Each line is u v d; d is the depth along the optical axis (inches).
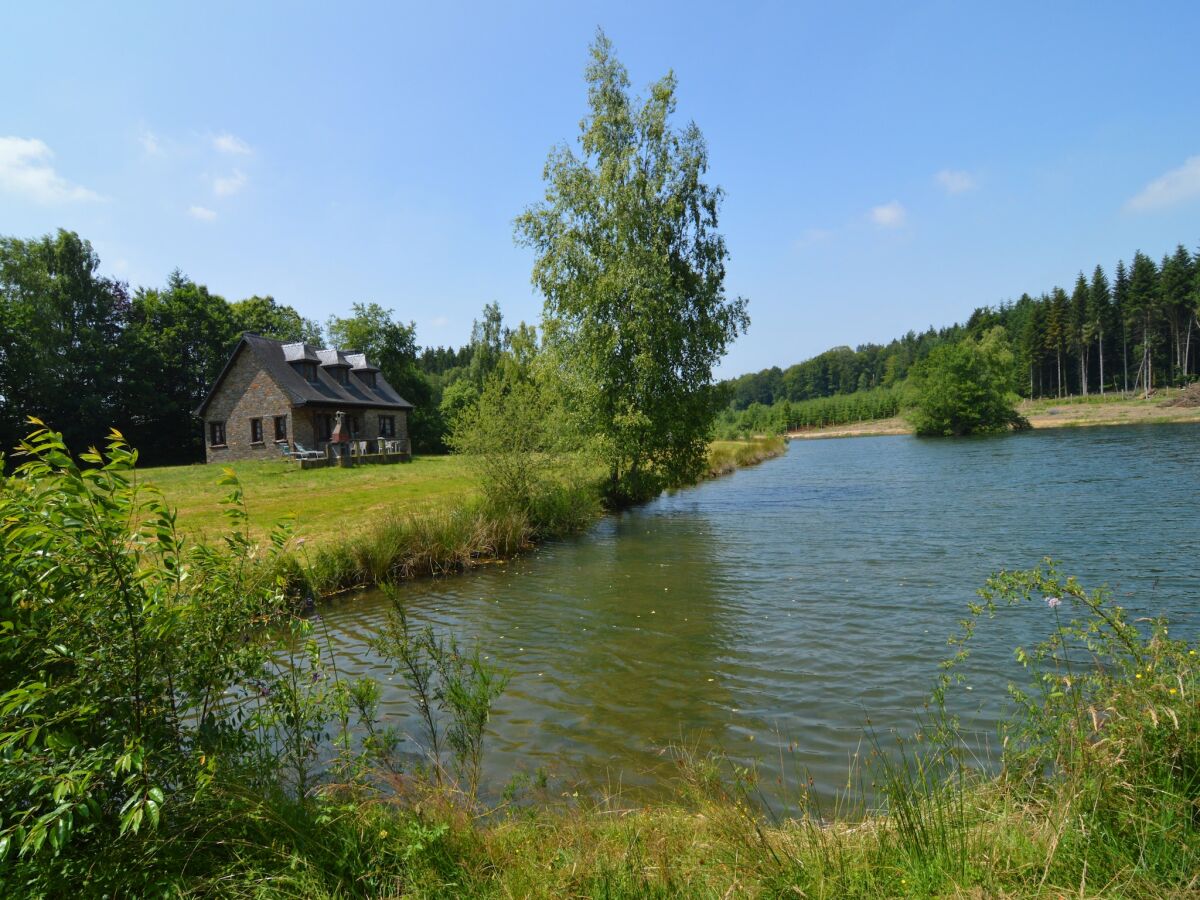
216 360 1985.7
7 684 130.7
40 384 1640.0
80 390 1726.1
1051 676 166.2
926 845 126.6
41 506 127.6
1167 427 2347.4
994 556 526.3
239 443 1530.5
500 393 720.3
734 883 118.8
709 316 948.6
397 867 135.4
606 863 130.3
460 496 718.5
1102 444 1716.3
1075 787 129.7
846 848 132.7
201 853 132.1
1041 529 627.5
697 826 151.1
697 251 955.3
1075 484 951.6
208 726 159.3
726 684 292.2
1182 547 522.6
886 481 1168.8
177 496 840.9
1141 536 571.8
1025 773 153.9
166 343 1920.5
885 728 243.1
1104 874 110.4
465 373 3284.9
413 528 550.9
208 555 163.8
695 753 228.8
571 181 906.1
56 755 118.2
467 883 128.2
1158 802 120.1
